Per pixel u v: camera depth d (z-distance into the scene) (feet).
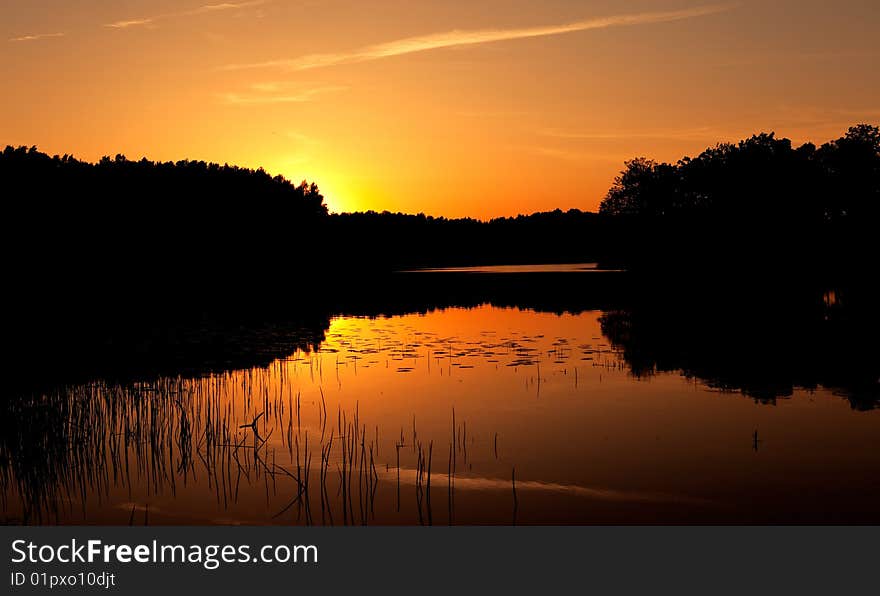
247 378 63.10
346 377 63.36
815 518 32.94
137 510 35.14
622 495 35.68
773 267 195.93
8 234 165.37
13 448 42.39
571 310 115.85
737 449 42.11
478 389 58.03
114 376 63.62
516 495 35.91
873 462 39.58
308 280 197.47
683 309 113.60
